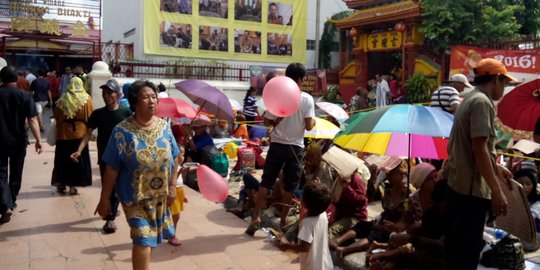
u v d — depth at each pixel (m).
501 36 16.78
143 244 3.65
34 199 7.18
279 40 22.94
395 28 18.05
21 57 24.88
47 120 17.44
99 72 13.73
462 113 3.60
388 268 4.47
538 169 6.70
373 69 20.92
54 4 18.27
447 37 16.70
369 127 4.58
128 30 21.83
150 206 3.73
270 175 5.62
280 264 4.82
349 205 5.36
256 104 14.48
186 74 19.45
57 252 5.02
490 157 3.51
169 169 3.85
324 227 4.12
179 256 5.00
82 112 7.05
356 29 20.12
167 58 20.67
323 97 20.77
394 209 5.36
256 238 5.62
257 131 12.92
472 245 3.62
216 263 4.82
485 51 14.37
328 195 4.04
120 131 3.71
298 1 23.20
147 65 18.83
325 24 24.12
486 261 4.68
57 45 23.34
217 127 11.43
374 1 19.45
